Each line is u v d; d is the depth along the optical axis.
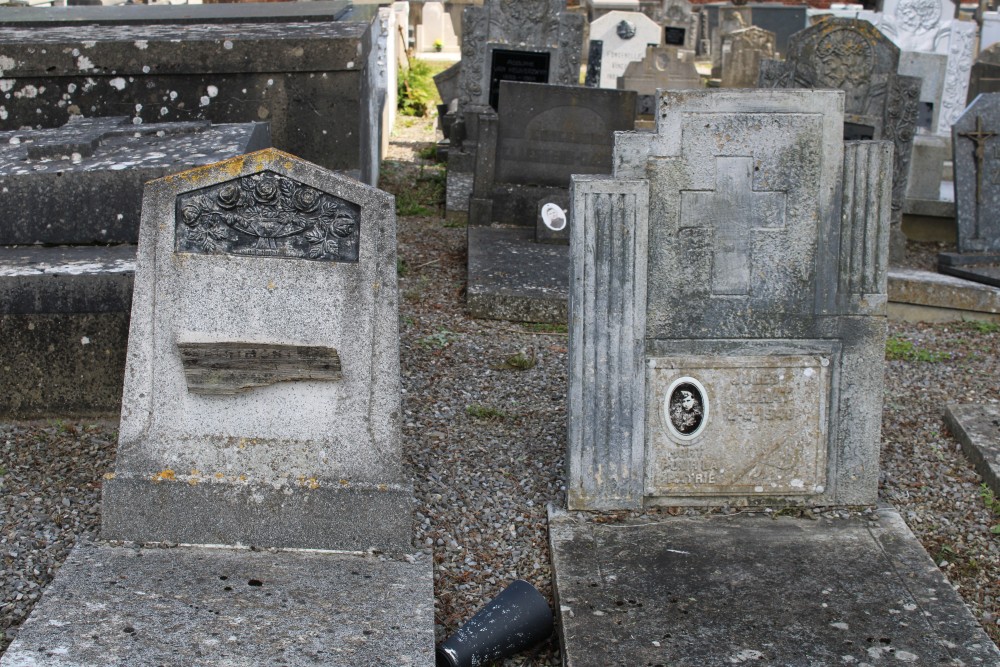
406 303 7.54
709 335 4.52
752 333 4.53
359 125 8.20
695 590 4.06
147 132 6.58
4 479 4.52
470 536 4.50
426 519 4.53
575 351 4.47
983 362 6.85
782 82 9.38
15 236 5.35
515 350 6.68
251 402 4.11
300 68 8.00
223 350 4.02
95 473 4.61
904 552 4.34
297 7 10.85
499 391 5.98
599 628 3.84
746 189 4.41
